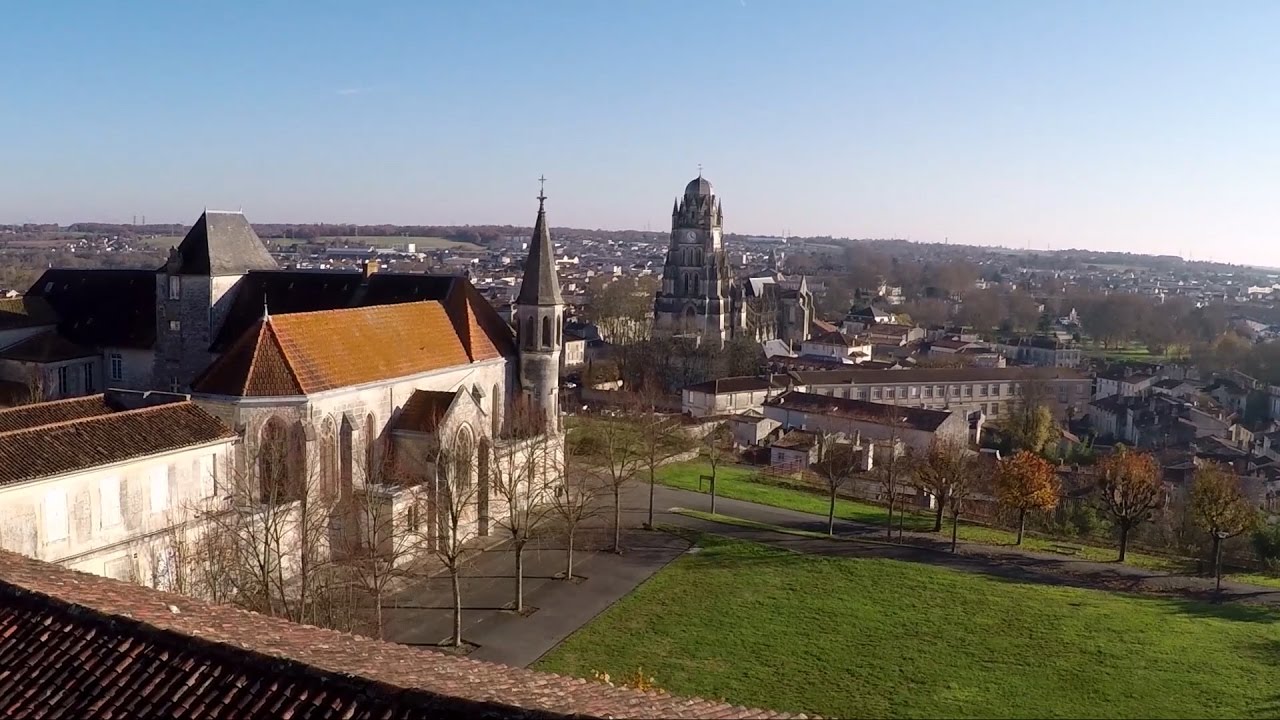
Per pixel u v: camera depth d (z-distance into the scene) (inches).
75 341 4512.8
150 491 2502.5
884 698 2378.2
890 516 3887.8
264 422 2923.2
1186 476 5196.9
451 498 2849.4
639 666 2495.1
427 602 2901.1
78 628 909.8
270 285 4220.0
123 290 4630.9
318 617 2420.0
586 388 7357.3
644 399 6254.9
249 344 2999.5
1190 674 2571.4
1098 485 4296.3
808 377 7623.0
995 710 2333.9
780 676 2482.8
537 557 3393.2
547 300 4178.2
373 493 2938.0
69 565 2279.8
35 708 820.0
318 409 3021.7
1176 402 7637.8
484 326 4111.7
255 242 4365.2
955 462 4156.0
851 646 2699.3
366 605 2797.7
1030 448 6200.8
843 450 4840.1
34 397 3865.7
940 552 3695.9
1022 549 3831.2
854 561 3491.6
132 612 986.1
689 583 3184.1
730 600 3034.0
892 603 3063.5
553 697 919.0
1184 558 3887.8
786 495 4606.3
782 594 3110.2
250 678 818.8
